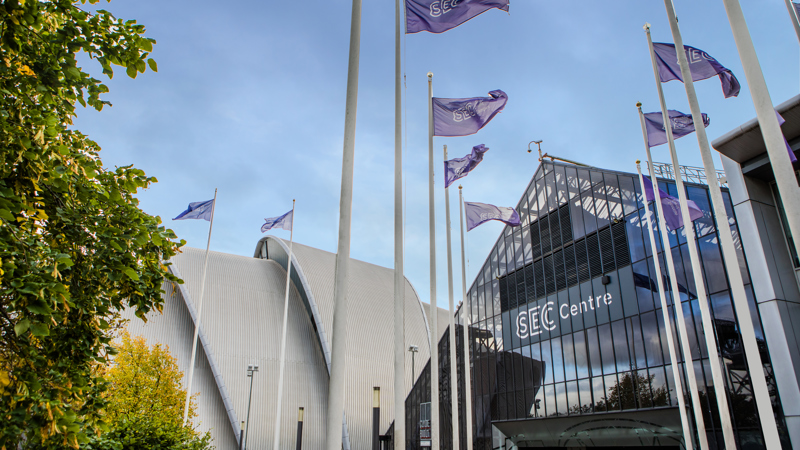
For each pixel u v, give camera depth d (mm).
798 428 18141
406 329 55750
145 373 31281
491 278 37094
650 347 25344
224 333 44625
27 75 7191
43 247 6891
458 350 37688
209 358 42594
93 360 8844
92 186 8758
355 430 44750
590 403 27891
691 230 16516
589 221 30562
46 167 7195
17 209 6316
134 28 8016
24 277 6152
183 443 15883
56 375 7477
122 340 32094
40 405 6625
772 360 19219
